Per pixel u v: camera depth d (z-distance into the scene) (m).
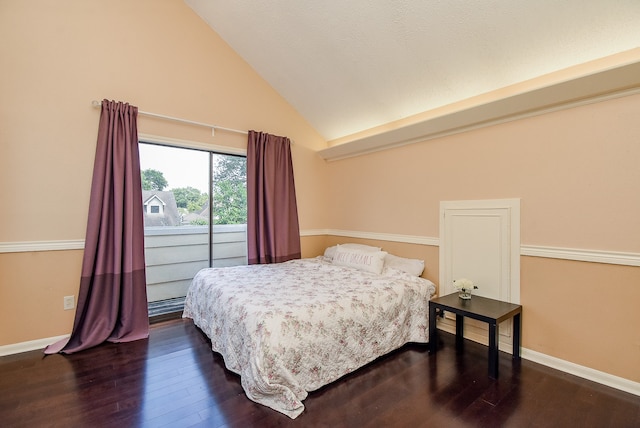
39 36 2.41
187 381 1.95
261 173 3.59
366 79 3.07
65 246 2.52
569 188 2.12
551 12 1.92
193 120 3.20
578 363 2.06
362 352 2.15
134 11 2.85
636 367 1.84
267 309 1.93
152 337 2.64
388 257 3.29
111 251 2.60
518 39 2.14
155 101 2.96
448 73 2.61
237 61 3.53
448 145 2.86
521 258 2.35
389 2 2.28
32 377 1.98
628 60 1.94
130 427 1.52
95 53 2.65
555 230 2.18
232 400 1.75
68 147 2.53
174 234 3.29
